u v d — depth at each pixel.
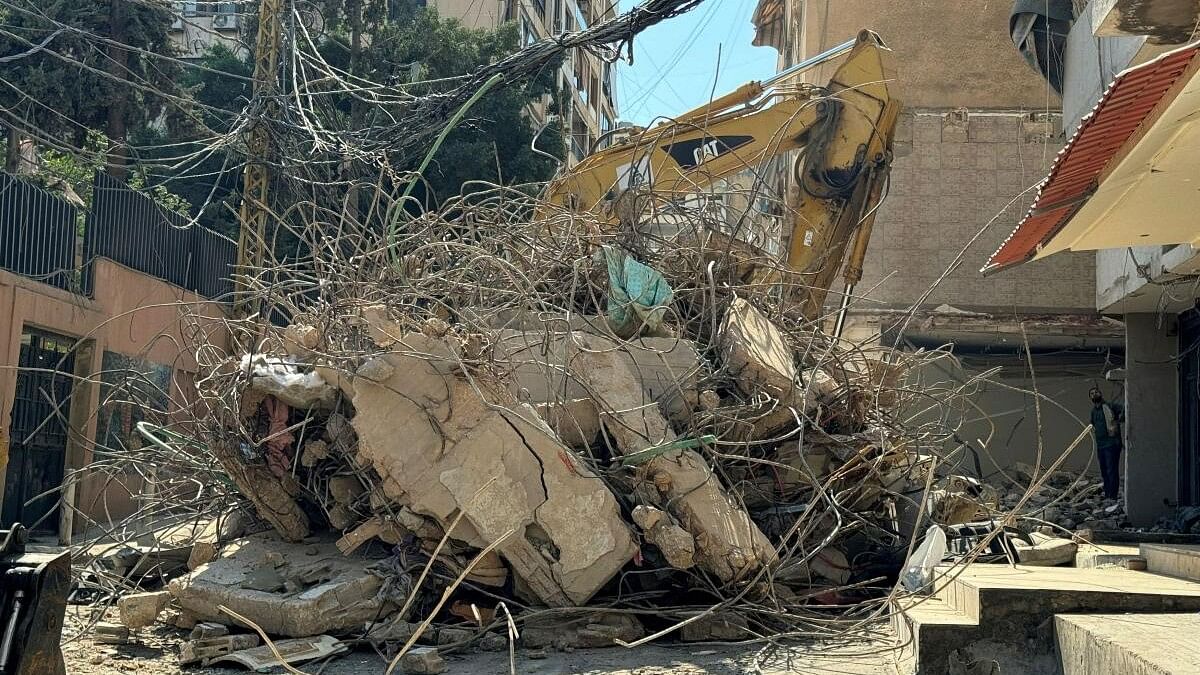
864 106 12.41
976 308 22.05
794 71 12.75
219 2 20.39
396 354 7.62
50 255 16.11
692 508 7.67
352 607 7.32
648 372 8.65
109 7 24.48
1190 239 8.76
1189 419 15.84
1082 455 21.75
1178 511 14.96
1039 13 17.70
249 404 8.45
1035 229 8.41
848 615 8.07
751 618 7.78
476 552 7.64
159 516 10.60
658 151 12.45
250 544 8.54
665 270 9.89
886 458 9.10
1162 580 6.82
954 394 9.95
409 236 9.68
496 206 10.46
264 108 18.55
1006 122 22.42
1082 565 8.87
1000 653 6.10
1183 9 9.52
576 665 6.79
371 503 7.97
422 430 7.57
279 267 9.91
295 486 8.55
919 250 22.31
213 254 21.98
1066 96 16.70
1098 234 8.59
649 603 8.02
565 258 9.59
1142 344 16.36
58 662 4.57
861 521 8.84
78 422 16.36
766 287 10.11
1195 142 6.61
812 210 12.35
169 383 19.44
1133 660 4.53
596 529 7.54
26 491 15.25
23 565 4.46
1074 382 21.97
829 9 23.38
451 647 7.08
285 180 18.97
